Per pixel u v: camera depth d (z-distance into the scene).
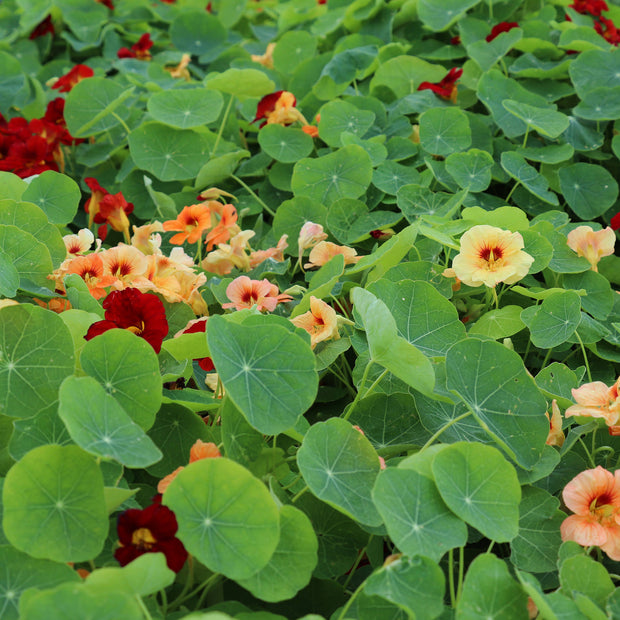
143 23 1.75
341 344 0.75
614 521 0.63
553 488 0.70
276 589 0.57
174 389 0.72
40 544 0.56
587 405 0.68
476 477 0.61
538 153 1.06
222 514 0.57
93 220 0.98
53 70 1.63
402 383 0.73
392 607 0.57
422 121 1.06
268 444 0.70
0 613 0.54
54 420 0.61
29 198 0.93
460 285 0.85
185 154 1.09
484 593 0.57
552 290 0.80
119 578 0.53
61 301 0.79
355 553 0.65
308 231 0.89
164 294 0.78
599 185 1.04
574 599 0.57
